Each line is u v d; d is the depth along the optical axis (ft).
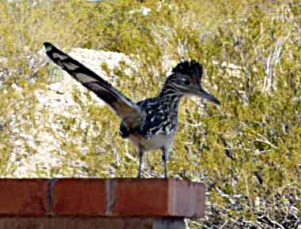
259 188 42.55
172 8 50.37
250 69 45.88
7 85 57.47
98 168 44.98
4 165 49.83
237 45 46.88
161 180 10.12
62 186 10.30
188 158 42.98
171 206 10.11
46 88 59.00
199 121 43.73
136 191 10.13
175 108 13.19
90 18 76.79
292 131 43.19
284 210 42.55
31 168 49.93
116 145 44.98
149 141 12.91
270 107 43.70
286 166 41.39
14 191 10.40
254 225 43.04
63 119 50.42
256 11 48.32
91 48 76.13
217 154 42.73
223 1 52.75
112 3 74.74
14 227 10.41
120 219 10.19
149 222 10.12
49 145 51.11
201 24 54.29
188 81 13.26
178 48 47.52
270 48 46.78
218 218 43.50
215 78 45.32
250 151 43.19
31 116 50.83
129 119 12.54
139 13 54.70
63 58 10.59
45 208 10.33
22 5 71.20
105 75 53.52
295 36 48.39
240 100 44.68
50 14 74.28
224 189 42.93
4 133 50.96
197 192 10.83
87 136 45.98
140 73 46.85
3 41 66.80
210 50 46.52
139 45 47.55
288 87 44.39
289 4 49.32
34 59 67.15
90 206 10.21
